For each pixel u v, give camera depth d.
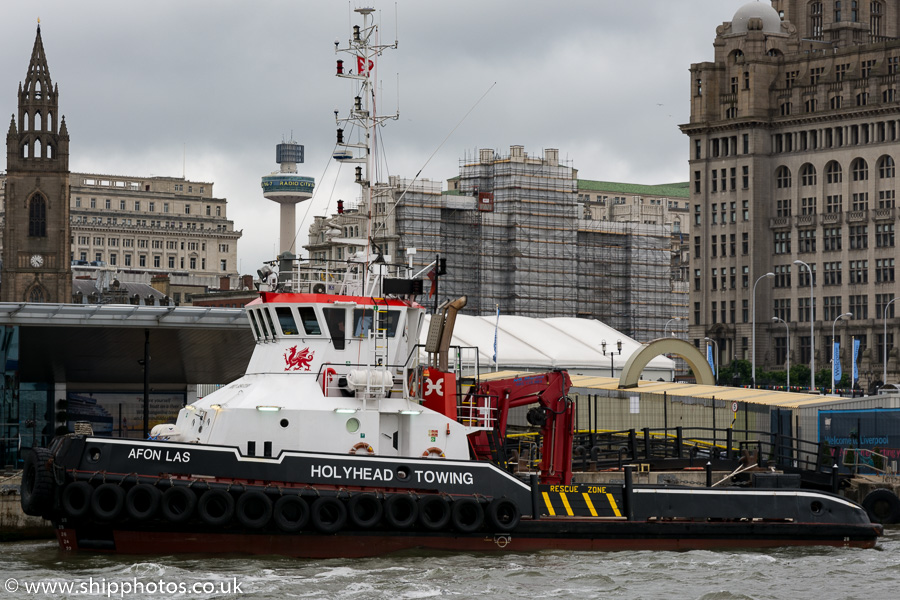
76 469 93.44
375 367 98.88
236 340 147.25
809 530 104.44
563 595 86.06
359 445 97.12
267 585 86.50
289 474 94.62
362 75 104.94
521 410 188.00
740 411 170.00
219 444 95.00
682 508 102.62
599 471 118.31
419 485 96.75
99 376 164.25
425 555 97.12
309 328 98.44
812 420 155.75
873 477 134.88
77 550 95.44
